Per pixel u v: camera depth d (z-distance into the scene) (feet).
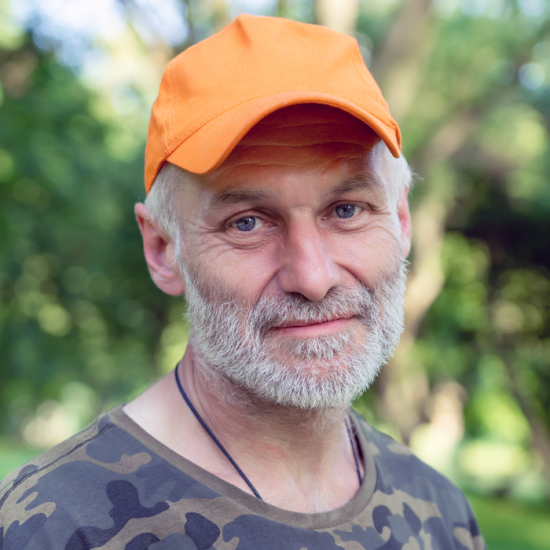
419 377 43.47
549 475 42.42
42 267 39.45
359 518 3.93
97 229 36.83
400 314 4.11
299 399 3.65
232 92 3.67
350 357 3.76
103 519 3.37
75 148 31.27
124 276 41.60
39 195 32.60
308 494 4.08
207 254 3.76
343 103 3.43
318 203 3.63
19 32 26.96
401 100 23.38
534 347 47.65
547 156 37.47
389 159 4.01
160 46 21.40
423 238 33.65
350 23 20.33
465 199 42.19
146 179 4.27
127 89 33.35
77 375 43.01
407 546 4.03
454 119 32.27
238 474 3.91
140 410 4.03
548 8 30.63
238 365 3.73
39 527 3.32
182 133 3.75
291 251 3.60
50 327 42.16
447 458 57.21
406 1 22.50
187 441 3.95
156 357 45.70
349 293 3.75
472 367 45.96
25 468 3.71
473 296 46.29
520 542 29.53
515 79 32.24
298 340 3.66
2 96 26.45
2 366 38.70
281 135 3.56
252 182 3.56
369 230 3.88
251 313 3.69
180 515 3.45
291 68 3.71
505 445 64.44
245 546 3.44
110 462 3.63
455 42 31.73
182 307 42.47
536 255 45.60
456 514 4.71
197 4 20.67
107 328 44.37
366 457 4.41
